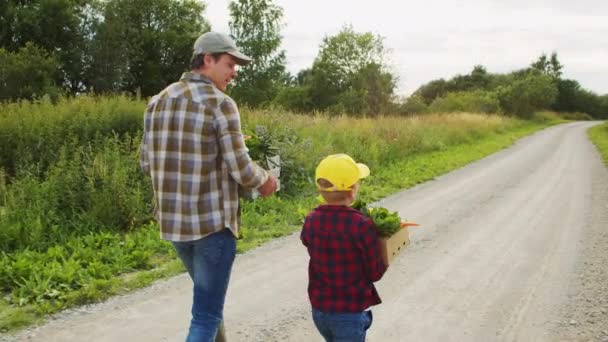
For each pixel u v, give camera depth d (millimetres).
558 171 15742
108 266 6062
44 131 10062
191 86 3059
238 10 43938
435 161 17562
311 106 56000
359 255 2875
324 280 2934
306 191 11211
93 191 7988
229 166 2992
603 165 17188
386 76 48438
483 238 7797
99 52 40594
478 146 24391
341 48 54531
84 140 10312
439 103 53781
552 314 4930
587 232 8016
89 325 4613
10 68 30766
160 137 3061
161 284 5719
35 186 7949
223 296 3182
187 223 3021
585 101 87625
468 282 5844
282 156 11102
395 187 12789
